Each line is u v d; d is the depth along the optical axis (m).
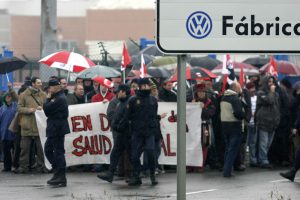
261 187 24.75
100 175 25.81
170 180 26.92
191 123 29.69
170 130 29.64
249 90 31.73
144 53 44.44
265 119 31.33
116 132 25.72
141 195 22.72
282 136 32.44
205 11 9.78
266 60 51.09
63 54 32.97
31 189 24.48
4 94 30.62
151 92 27.92
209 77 31.53
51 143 25.50
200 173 29.47
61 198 22.14
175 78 30.41
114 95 30.14
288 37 9.91
